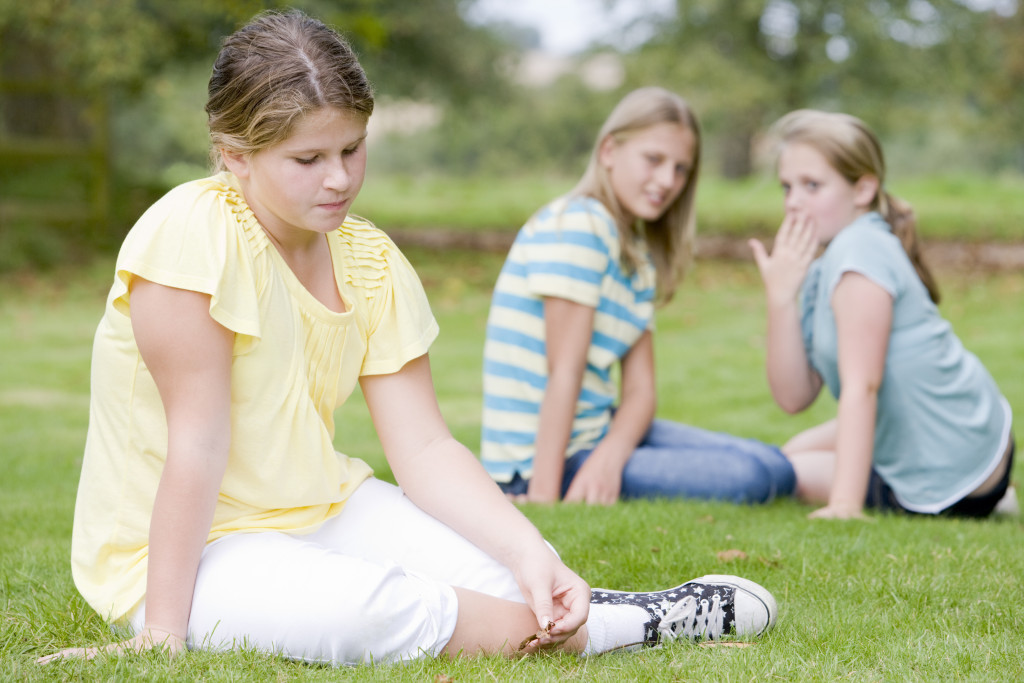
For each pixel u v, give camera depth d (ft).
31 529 15.14
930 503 16.93
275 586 8.73
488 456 18.74
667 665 9.10
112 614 9.37
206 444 8.82
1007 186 126.31
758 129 137.08
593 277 17.70
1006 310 46.16
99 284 54.34
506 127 224.94
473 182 158.81
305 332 9.56
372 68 91.35
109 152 68.13
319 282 9.79
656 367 34.73
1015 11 116.67
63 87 67.00
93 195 68.03
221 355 8.90
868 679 8.82
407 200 120.98
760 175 152.25
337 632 8.64
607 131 18.22
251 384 9.22
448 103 110.42
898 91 124.36
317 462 9.51
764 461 17.83
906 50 119.75
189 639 8.90
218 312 8.75
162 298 8.74
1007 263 65.00
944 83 119.44
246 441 9.29
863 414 16.42
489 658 9.05
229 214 9.07
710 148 185.88
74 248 62.64
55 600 10.71
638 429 18.28
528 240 18.30
